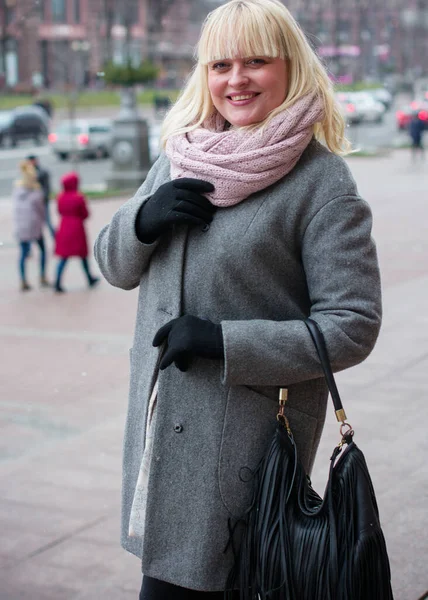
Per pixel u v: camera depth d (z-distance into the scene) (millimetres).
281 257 2275
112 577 3752
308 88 2277
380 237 14039
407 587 3504
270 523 2197
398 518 4078
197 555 2316
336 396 2180
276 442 2254
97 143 34219
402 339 7461
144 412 2404
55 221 18500
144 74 33406
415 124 29219
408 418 5449
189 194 2254
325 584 2096
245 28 2229
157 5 73812
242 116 2283
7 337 8617
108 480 4797
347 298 2229
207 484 2307
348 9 84250
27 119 39406
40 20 68250
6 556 3941
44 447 5320
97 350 7945
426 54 98000
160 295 2350
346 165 2311
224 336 2172
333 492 2143
